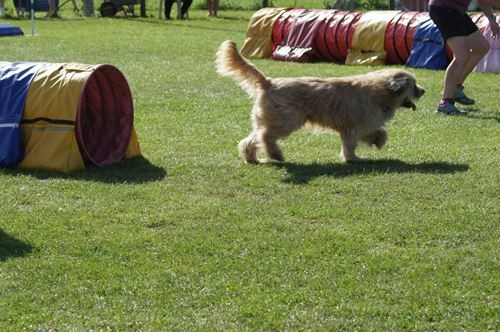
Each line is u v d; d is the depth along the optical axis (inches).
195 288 224.8
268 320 205.0
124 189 323.3
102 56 814.5
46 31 1106.7
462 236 265.6
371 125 365.4
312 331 199.9
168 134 433.7
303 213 290.5
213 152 391.5
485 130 436.8
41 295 220.2
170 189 324.5
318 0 1664.6
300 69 715.4
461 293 220.7
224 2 1653.5
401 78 365.7
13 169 353.7
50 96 353.7
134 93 569.3
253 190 323.6
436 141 411.2
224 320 205.6
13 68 368.2
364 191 318.3
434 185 324.8
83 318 206.7
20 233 270.1
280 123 361.1
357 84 364.2
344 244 258.2
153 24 1246.9
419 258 246.4
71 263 243.1
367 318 207.0
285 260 245.1
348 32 764.0
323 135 426.0
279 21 817.5
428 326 202.7
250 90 369.4
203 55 826.8
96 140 379.2
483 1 487.5
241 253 251.3
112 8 1392.7
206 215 289.0
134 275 234.4
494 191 315.9
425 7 1311.5
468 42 480.4
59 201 306.7
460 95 503.2
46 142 353.1
